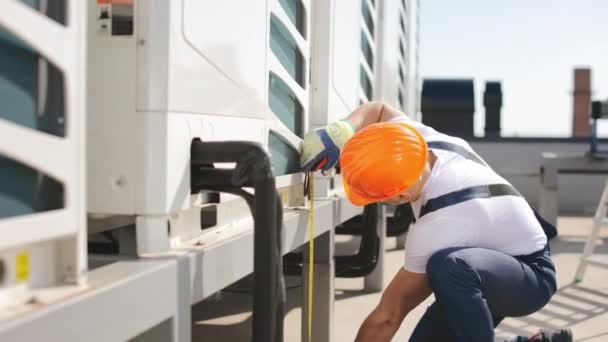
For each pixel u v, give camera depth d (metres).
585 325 3.91
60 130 1.12
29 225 1.03
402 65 6.60
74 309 1.03
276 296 1.50
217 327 3.74
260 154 1.50
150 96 1.46
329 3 2.96
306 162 2.44
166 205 1.49
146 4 1.46
